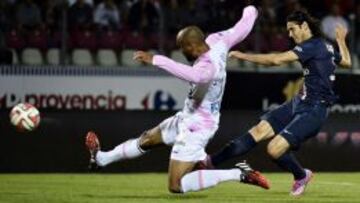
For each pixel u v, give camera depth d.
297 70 44.94
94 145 25.06
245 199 24.38
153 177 33.41
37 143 35.34
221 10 45.28
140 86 43.69
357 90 44.72
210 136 22.78
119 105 43.38
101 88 43.00
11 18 43.12
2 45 42.25
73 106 42.56
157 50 44.88
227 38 22.41
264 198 24.78
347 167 38.12
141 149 24.84
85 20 44.38
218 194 25.89
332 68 24.50
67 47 43.34
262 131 25.17
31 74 41.84
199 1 45.44
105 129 35.84
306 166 37.66
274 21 47.03
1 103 41.41
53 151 35.50
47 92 42.09
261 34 45.84
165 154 36.19
